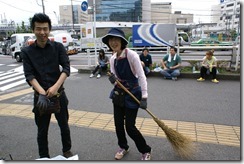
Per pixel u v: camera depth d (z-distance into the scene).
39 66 2.47
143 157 2.86
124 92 2.65
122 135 2.91
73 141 3.37
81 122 4.04
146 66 8.21
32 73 2.48
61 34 16.50
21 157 3.03
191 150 2.91
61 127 2.81
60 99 2.66
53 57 2.52
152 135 3.47
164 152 3.03
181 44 21.72
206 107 4.77
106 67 8.73
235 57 7.91
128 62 2.57
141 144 2.79
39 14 2.34
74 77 8.66
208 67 7.16
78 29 52.75
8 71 11.66
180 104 5.00
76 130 3.72
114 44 2.54
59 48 2.58
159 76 8.16
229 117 4.18
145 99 2.58
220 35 31.33
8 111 4.80
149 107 4.82
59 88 2.57
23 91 6.74
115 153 3.05
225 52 8.38
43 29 2.36
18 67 12.91
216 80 7.12
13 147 3.29
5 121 4.25
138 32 18.38
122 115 2.82
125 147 3.00
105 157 2.96
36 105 2.53
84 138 3.45
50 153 3.10
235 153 2.95
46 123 2.65
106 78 8.24
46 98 2.41
